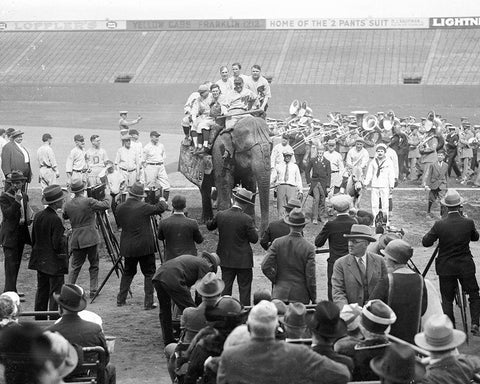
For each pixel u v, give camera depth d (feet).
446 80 251.19
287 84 247.91
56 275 48.47
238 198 48.73
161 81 266.36
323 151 80.07
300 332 26.89
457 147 108.58
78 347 28.35
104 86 258.78
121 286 53.62
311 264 41.55
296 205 47.88
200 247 70.95
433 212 85.61
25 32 312.71
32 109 236.02
